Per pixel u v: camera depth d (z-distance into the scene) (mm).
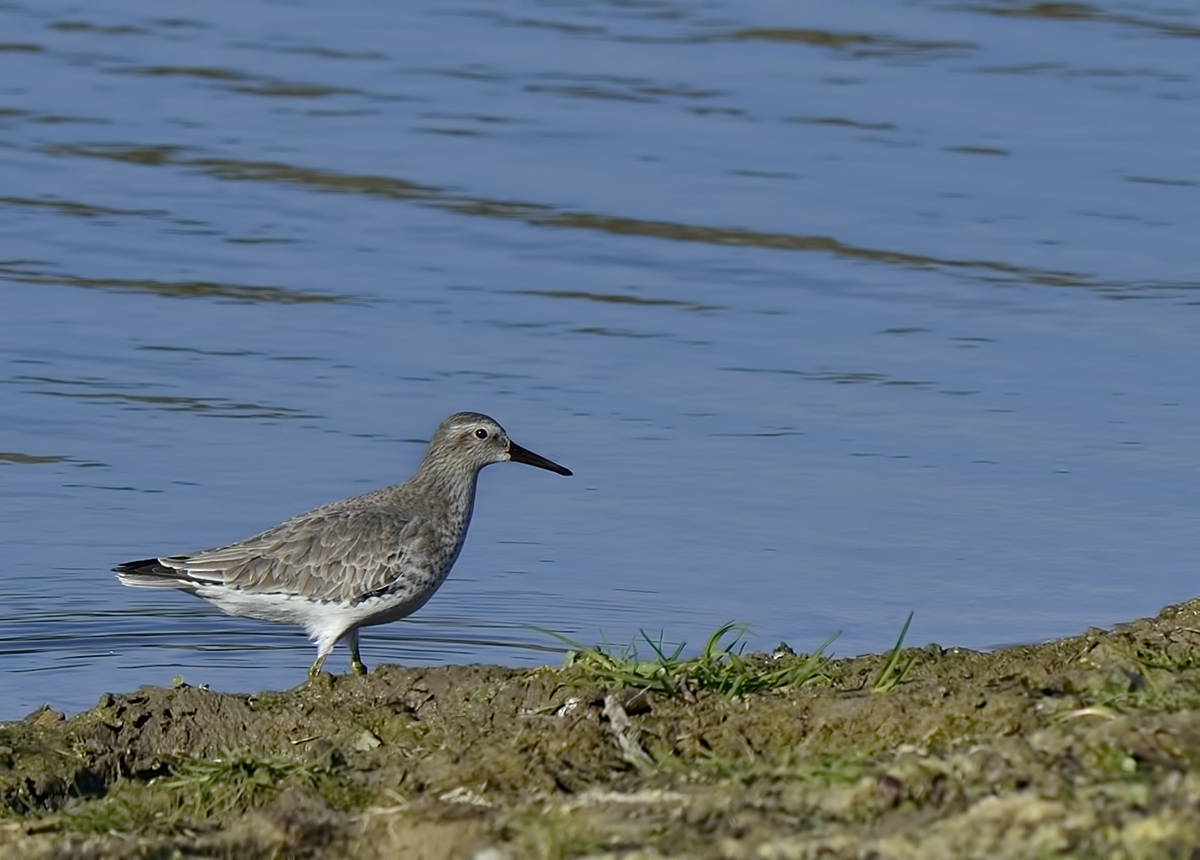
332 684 11453
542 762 9461
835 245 23469
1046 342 20766
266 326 20719
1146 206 24797
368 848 8633
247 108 28250
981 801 8031
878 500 16906
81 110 27875
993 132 27562
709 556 15773
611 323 21094
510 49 31500
